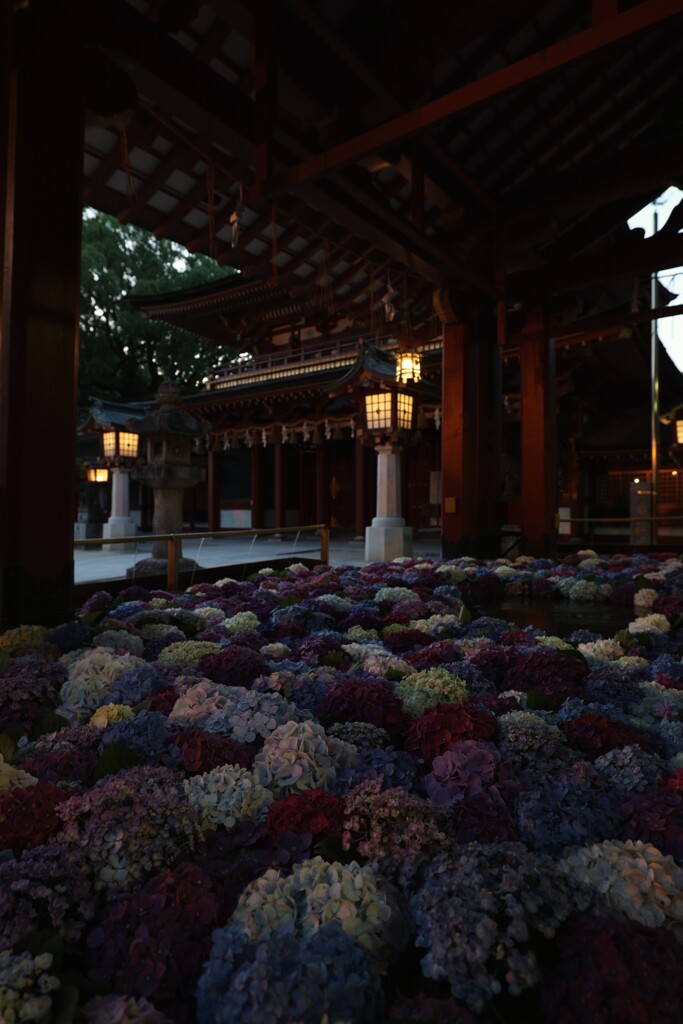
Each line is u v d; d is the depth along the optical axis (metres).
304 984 1.16
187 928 1.36
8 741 2.31
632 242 10.14
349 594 6.16
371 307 12.70
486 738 2.31
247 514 29.06
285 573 7.86
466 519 10.23
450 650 3.65
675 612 5.62
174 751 2.17
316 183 6.88
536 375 10.98
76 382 4.64
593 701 2.94
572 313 11.12
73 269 4.59
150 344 44.12
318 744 2.13
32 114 4.30
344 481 30.00
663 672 3.40
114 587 6.82
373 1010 1.21
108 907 1.50
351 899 1.41
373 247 10.39
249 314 27.62
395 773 2.07
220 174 7.68
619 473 24.06
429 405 19.42
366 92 7.14
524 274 10.93
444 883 1.45
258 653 3.54
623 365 22.08
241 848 1.77
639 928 1.34
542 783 1.98
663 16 4.28
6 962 1.24
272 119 6.00
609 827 1.74
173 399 10.78
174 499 10.94
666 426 22.33
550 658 3.24
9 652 3.52
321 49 7.10
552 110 9.26
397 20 6.91
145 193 7.62
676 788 1.86
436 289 10.14
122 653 3.38
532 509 11.00
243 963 1.22
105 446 21.23
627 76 9.42
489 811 1.78
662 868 1.51
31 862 1.52
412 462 27.91
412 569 7.95
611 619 5.73
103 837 1.59
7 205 4.27
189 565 9.71
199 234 9.05
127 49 5.05
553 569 8.48
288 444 29.48
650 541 17.94
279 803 1.80
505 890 1.39
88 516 26.09
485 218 9.43
